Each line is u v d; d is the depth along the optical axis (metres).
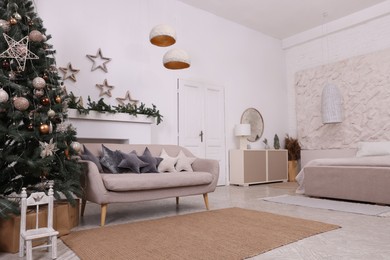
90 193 2.59
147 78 4.89
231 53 6.18
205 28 5.77
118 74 4.59
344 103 6.03
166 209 3.35
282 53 7.23
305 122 6.74
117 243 2.02
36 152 2.08
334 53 6.36
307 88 6.73
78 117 3.82
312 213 3.07
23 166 2.14
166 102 5.08
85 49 4.30
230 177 5.84
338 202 3.74
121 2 4.71
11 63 2.11
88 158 2.96
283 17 6.10
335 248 1.91
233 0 5.40
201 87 5.60
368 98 5.68
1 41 2.04
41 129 2.10
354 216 2.92
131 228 2.44
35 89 2.18
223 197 4.24
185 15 5.48
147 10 4.98
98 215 3.06
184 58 3.72
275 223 2.58
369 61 5.70
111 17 4.58
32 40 2.20
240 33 6.39
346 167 3.82
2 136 2.00
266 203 3.71
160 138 4.96
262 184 5.94
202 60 5.67
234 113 6.11
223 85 5.97
